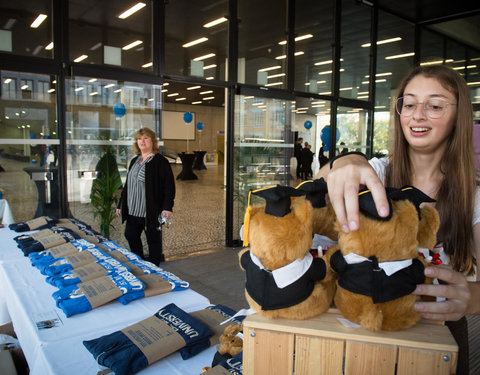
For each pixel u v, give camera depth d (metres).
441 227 0.92
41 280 1.62
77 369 1.05
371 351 0.63
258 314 0.72
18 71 3.57
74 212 4.02
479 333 2.79
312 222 0.70
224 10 4.89
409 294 0.65
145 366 1.06
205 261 4.49
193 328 1.21
